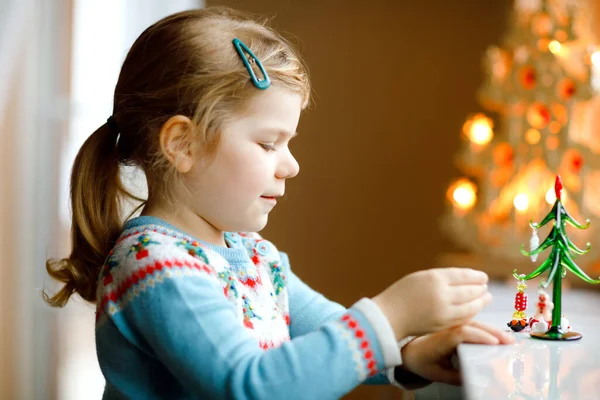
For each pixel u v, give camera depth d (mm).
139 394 777
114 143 906
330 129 3457
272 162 807
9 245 2334
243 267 867
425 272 731
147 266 740
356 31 3434
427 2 3377
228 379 673
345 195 3449
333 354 672
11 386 2320
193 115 782
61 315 2664
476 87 3332
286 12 3459
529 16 2461
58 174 2672
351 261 3439
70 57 2756
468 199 2568
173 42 818
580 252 782
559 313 775
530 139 2375
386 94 3418
